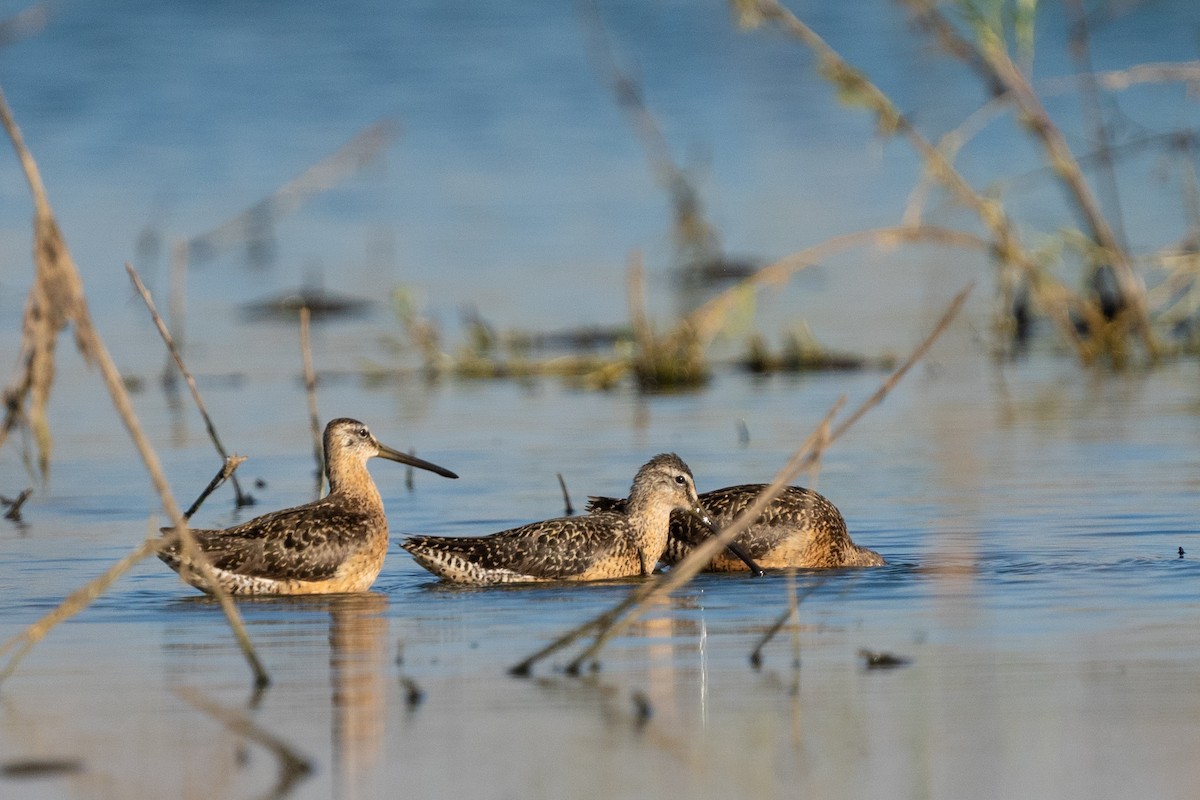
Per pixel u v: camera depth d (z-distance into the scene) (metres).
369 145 40.41
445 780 9.27
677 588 13.85
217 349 26.84
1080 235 25.61
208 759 9.62
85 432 20.89
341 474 14.78
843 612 12.67
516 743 9.82
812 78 47.88
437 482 18.03
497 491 17.52
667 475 14.73
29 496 17.53
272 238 35.16
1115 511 15.94
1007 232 25.03
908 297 29.67
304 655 11.69
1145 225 32.31
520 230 35.31
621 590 13.88
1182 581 13.27
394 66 51.16
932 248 33.47
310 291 30.58
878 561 14.38
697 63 50.84
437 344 26.31
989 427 20.62
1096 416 21.14
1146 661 11.09
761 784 9.17
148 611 13.10
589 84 49.03
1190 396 22.38
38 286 10.70
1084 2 49.06
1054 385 23.56
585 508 16.64
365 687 10.91
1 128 43.22
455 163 41.62
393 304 29.50
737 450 19.42
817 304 29.39
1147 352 26.16
